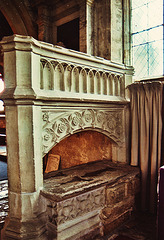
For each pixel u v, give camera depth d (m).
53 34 5.73
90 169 3.71
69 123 3.08
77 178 3.15
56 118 2.89
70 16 5.20
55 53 2.81
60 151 5.66
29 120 2.51
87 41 4.61
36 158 2.59
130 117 4.15
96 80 3.56
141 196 3.81
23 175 2.53
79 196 2.73
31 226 2.47
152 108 3.75
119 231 3.17
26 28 6.02
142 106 3.85
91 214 2.90
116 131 4.02
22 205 2.52
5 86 2.57
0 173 5.86
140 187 3.84
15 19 5.88
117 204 3.20
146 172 3.79
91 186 2.83
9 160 2.61
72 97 2.99
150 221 3.46
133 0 4.79
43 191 2.59
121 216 3.36
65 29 5.39
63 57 2.92
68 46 5.35
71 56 3.02
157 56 4.44
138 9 4.73
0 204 3.80
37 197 2.59
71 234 2.60
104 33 4.55
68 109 3.04
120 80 4.07
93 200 2.92
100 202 3.02
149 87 3.75
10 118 2.56
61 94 2.89
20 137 2.50
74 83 3.18
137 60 4.80
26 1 5.80
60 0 5.29
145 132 3.82
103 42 4.59
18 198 2.55
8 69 2.53
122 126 4.11
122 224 3.36
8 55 2.51
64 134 3.02
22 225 2.48
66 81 3.05
